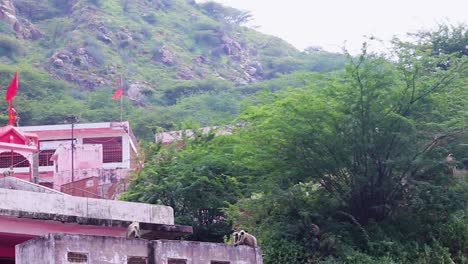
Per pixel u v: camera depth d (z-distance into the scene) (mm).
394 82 30797
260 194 32188
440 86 31438
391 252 30047
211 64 109125
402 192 31469
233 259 20406
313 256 29453
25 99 80562
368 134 30688
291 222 30734
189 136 40188
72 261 18109
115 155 54188
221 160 34500
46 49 101125
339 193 31578
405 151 30875
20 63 94438
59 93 86062
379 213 31391
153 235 22234
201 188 33594
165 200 33656
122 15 112875
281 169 31594
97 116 78125
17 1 110062
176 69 103500
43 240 18078
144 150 42031
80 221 20844
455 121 31000
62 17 109688
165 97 93688
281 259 29406
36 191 21844
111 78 95688
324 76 32156
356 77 30609
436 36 41719
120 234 21531
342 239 30094
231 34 119812
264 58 115062
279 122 30828
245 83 106000
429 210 31578
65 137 54594
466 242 31922
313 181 31797
